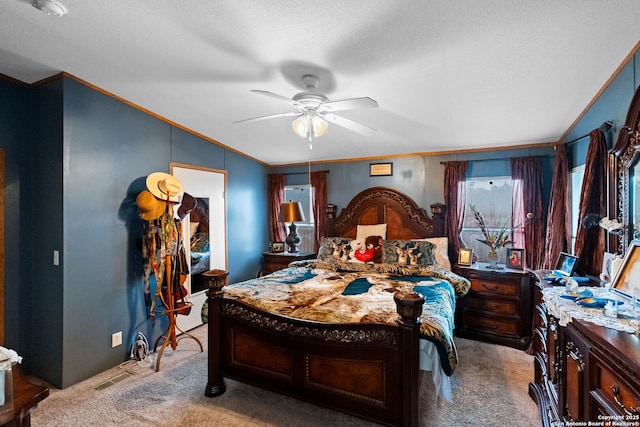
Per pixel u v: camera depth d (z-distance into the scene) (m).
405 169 4.36
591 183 2.36
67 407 2.29
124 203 3.07
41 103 2.70
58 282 2.60
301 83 2.54
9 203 2.64
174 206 3.46
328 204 4.80
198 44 2.09
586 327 1.33
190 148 3.82
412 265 3.51
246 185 4.78
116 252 3.00
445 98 2.66
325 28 1.85
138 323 3.21
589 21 1.65
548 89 2.39
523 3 1.55
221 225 4.29
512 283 3.34
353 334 1.95
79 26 1.96
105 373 2.81
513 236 3.77
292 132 3.82
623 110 2.01
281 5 1.68
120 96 2.96
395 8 1.65
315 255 4.81
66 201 2.59
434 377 1.88
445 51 2.00
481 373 2.76
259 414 2.22
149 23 1.91
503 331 3.38
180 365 2.95
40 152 2.71
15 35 2.06
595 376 1.30
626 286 1.66
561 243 3.07
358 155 4.57
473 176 3.98
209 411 2.25
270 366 2.26
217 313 2.44
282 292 2.69
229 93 2.83
